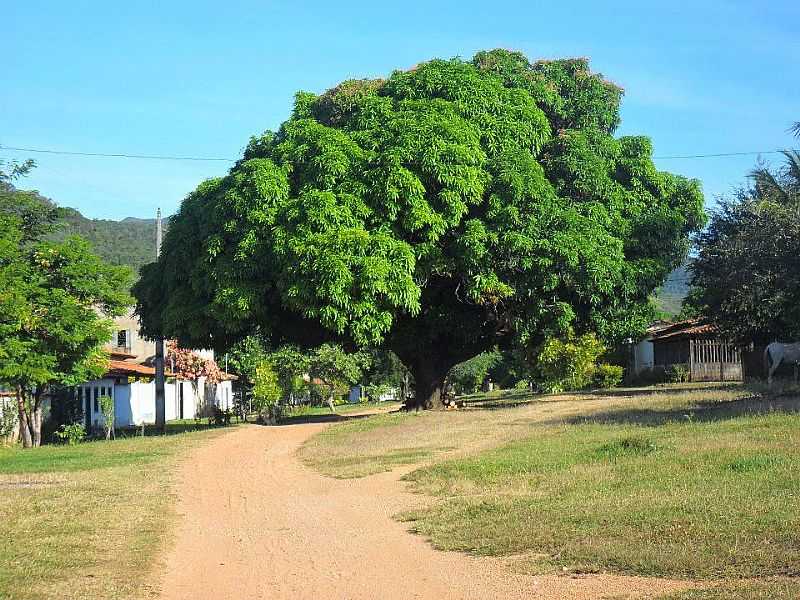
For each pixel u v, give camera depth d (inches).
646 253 1067.9
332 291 844.6
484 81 1029.2
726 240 1088.2
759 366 1482.5
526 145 1018.7
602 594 266.8
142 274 1162.0
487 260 937.5
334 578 314.0
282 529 409.7
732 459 447.8
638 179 1098.1
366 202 908.0
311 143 954.1
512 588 283.4
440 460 589.0
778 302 1018.7
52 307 952.9
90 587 303.9
